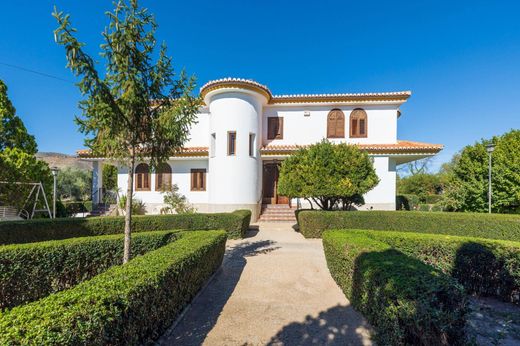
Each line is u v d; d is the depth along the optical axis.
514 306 4.55
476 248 5.03
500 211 11.84
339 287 5.20
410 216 9.62
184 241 5.27
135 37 4.99
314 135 17.11
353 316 3.99
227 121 14.56
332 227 10.20
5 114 13.72
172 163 16.81
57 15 4.06
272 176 16.77
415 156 14.94
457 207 13.10
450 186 13.69
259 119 15.69
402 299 2.71
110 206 16.39
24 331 1.82
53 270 5.29
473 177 12.62
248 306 4.42
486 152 12.38
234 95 14.62
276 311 4.23
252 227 13.02
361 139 16.81
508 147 11.83
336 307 4.34
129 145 5.49
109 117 4.76
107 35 4.75
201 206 16.44
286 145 16.73
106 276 2.98
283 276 5.95
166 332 3.48
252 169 14.77
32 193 12.78
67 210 17.94
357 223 10.07
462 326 2.58
